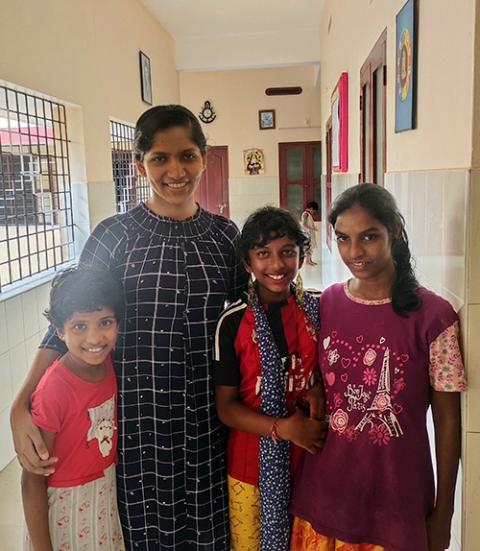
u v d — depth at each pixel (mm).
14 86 2957
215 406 1437
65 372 1311
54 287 1331
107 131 4445
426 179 1549
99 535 1387
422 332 1198
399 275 1239
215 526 1455
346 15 3779
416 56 1668
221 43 6867
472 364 1208
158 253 1405
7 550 2146
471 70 1168
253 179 9797
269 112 9602
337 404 1271
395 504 1216
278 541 1351
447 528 1260
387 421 1211
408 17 1739
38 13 3180
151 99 5895
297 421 1286
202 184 9883
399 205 1931
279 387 1333
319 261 8367
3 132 3311
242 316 1362
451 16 1309
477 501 1268
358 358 1245
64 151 3854
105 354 1313
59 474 1318
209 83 9602
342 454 1259
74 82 3730
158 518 1434
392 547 1219
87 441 1330
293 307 1371
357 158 3266
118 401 1403
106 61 4441
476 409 1224
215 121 9695
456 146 1273
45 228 3566
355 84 3336
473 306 1195
